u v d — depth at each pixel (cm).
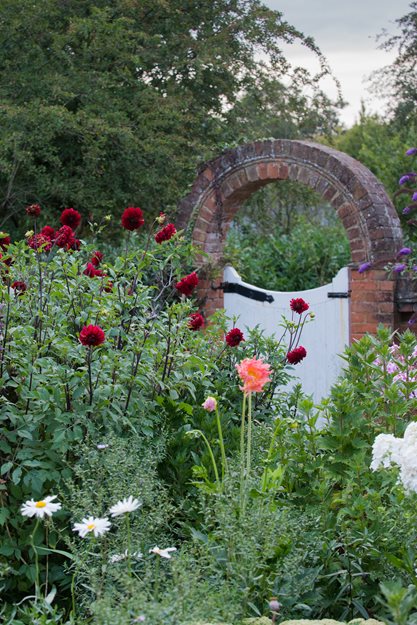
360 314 853
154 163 1171
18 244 478
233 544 338
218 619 305
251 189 957
